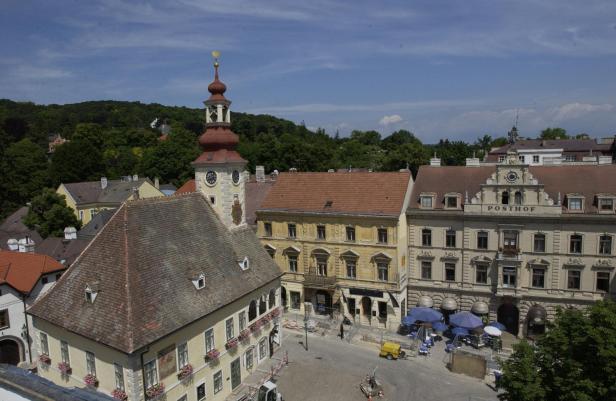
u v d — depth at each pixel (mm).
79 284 35562
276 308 48562
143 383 31375
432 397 40656
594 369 27391
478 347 50125
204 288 38281
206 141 47938
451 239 54562
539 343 30578
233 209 48188
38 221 85000
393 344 48719
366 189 58281
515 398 28797
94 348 32656
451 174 57344
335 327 56531
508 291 51844
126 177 121625
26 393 12344
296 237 60688
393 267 54938
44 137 193750
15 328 44438
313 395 41000
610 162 57562
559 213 49062
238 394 40281
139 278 34250
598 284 48969
